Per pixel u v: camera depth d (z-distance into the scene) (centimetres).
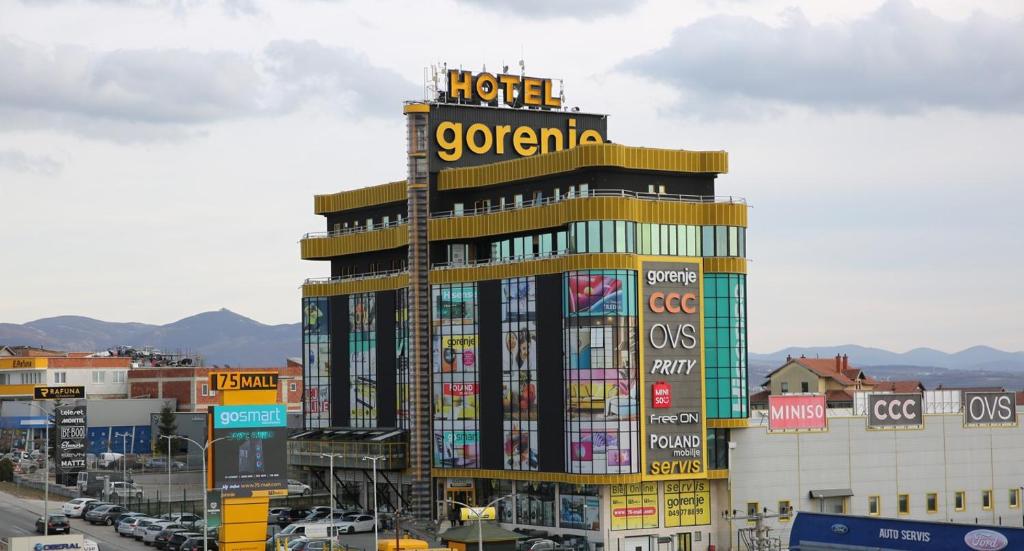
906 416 15250
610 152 13850
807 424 14562
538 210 14175
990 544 10394
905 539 10950
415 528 14788
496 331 14512
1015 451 16012
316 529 13125
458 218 15088
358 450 15950
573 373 13575
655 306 13762
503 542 12019
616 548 13425
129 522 14738
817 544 11556
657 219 13875
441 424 14988
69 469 19300
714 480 14100
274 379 12188
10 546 11281
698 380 13962
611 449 13400
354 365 16738
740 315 14175
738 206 14175
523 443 14175
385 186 16762
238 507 11969
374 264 17012
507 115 15950
